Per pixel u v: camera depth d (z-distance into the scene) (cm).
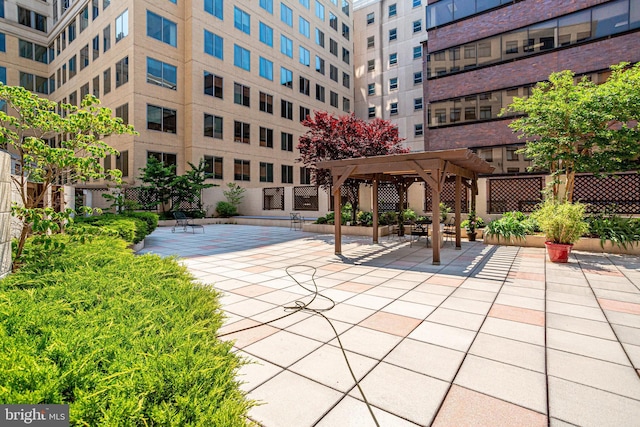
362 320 403
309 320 404
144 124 1877
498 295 505
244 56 2388
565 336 353
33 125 466
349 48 3450
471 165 899
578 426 212
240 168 2364
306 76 2938
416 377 273
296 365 294
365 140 1337
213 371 179
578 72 1540
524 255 855
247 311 437
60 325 212
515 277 621
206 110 2131
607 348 324
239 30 2348
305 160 1415
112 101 1994
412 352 318
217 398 157
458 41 1875
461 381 266
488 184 1249
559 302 470
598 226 902
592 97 897
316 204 1831
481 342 339
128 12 1853
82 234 486
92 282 321
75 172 589
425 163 746
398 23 3206
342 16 3366
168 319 251
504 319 403
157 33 1938
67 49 2497
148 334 221
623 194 1016
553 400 240
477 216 1261
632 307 446
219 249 1005
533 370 283
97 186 1778
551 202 883
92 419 129
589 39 1513
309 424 216
